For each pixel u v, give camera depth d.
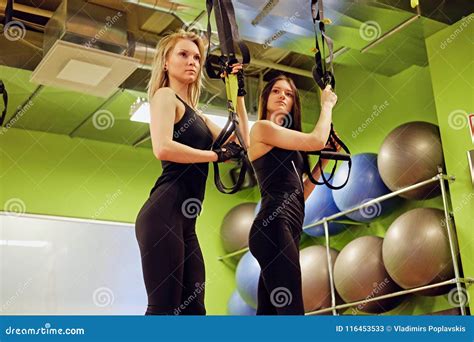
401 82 5.41
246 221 5.84
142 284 5.89
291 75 5.95
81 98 5.34
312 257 5.09
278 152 3.19
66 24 4.27
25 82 5.04
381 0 4.36
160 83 2.95
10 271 5.49
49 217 5.72
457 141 4.47
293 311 2.96
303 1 4.25
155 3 4.32
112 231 5.92
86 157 5.99
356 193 4.89
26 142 5.79
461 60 4.55
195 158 2.76
